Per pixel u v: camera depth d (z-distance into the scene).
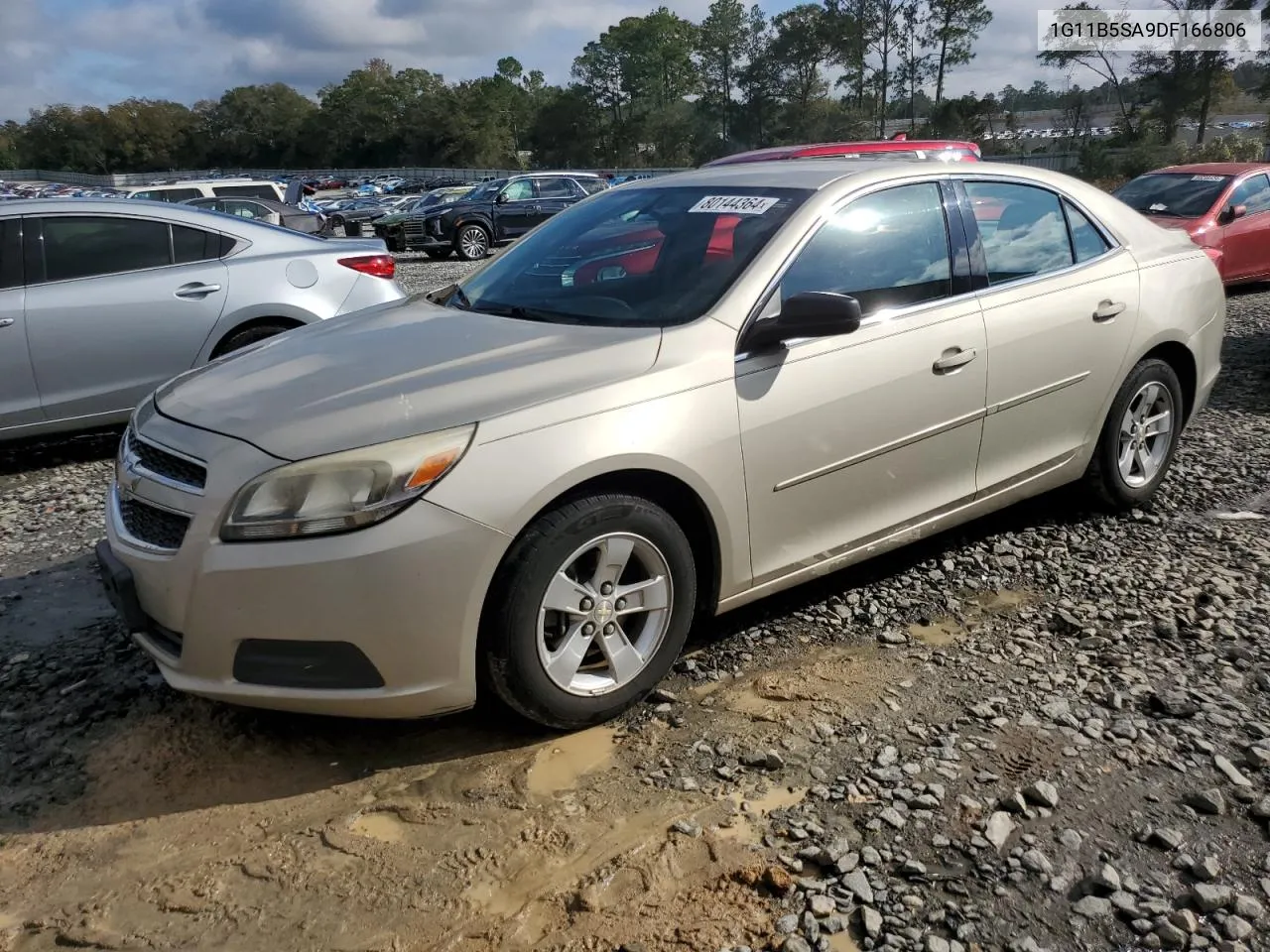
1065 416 4.21
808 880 2.39
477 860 2.48
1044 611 3.81
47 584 4.30
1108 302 4.27
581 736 3.02
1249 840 2.52
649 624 3.08
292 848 2.54
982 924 2.25
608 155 100.62
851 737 2.97
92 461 6.34
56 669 3.49
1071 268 4.23
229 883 2.42
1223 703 3.12
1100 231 4.43
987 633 3.64
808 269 3.41
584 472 2.78
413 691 2.69
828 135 78.00
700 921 2.27
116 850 2.55
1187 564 4.20
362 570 2.57
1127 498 4.66
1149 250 4.58
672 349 3.09
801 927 2.24
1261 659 3.40
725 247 3.45
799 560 3.43
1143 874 2.40
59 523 5.12
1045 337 4.01
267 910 2.33
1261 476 5.33
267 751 2.97
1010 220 4.08
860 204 3.62
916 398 3.58
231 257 6.39
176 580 2.69
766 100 84.25
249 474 2.64
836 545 3.53
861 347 3.43
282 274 6.48
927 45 75.38
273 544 2.59
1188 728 2.99
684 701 3.20
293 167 116.62
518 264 4.00
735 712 3.13
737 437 3.12
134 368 6.12
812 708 3.14
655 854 2.48
